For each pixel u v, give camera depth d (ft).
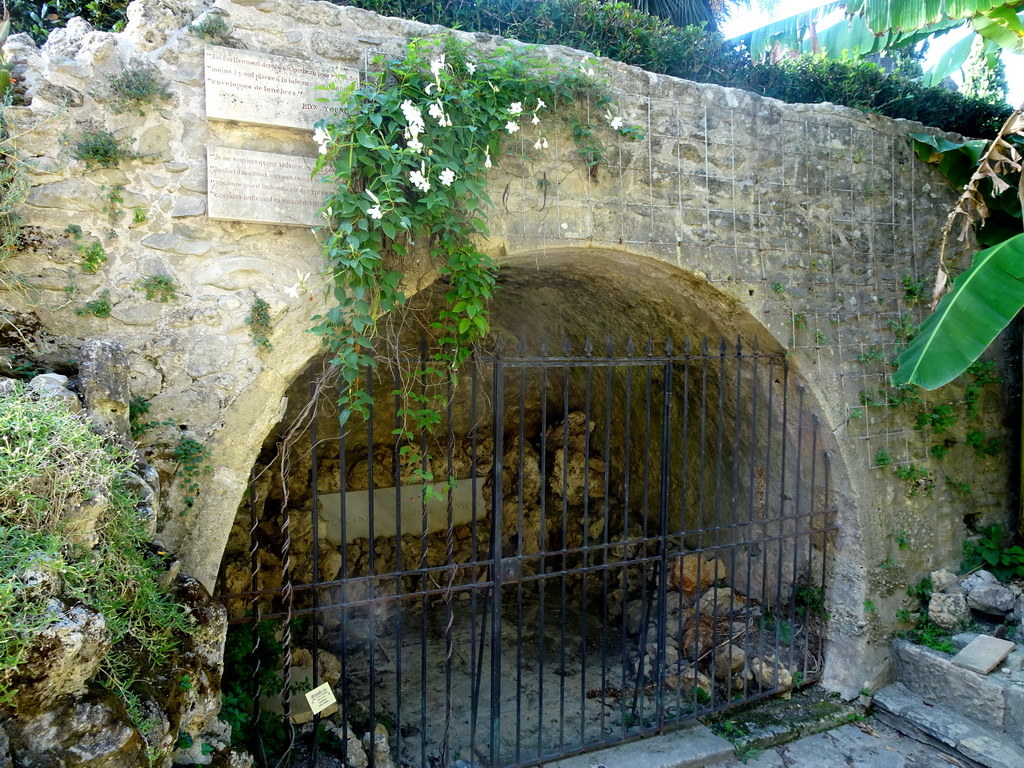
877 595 14.90
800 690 15.29
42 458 6.28
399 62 10.13
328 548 21.25
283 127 9.69
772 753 13.34
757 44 17.17
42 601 5.96
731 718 14.19
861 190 14.92
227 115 9.32
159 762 7.26
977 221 15.90
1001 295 11.30
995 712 13.28
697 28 14.94
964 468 16.16
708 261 13.20
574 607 21.63
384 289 9.80
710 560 18.86
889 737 13.96
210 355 9.38
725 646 15.89
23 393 7.15
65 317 8.72
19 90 9.22
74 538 6.57
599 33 13.87
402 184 9.98
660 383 18.67
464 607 21.62
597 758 12.67
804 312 14.19
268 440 20.38
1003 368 16.57
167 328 9.19
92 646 6.26
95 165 8.80
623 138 12.28
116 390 8.09
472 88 10.39
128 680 6.95
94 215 8.87
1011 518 16.79
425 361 10.79
